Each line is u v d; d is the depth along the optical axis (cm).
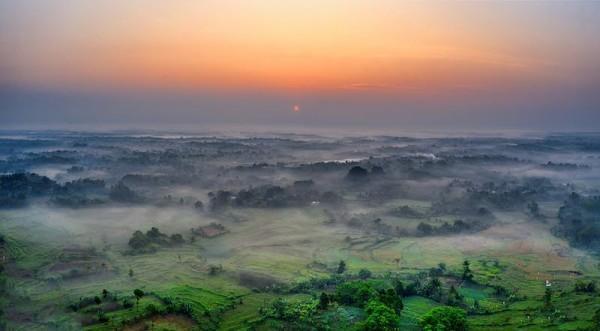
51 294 14700
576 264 18875
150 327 11719
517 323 12319
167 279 16562
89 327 11625
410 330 11281
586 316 12412
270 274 17250
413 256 19938
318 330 11275
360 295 12681
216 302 14038
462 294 14688
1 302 13600
